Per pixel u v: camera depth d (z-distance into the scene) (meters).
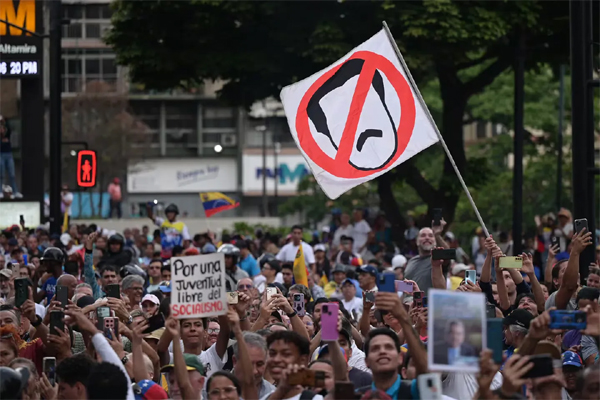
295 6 31.77
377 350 8.71
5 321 11.52
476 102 52.72
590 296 11.28
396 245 34.88
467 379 10.23
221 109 90.19
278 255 25.38
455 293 7.51
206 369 11.45
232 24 32.84
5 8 30.08
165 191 89.81
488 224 53.06
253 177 90.19
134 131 73.88
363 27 31.55
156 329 11.58
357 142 14.12
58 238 25.27
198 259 9.50
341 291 20.70
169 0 32.28
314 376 8.43
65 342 10.16
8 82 47.31
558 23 31.84
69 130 71.25
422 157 52.69
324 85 14.20
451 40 30.23
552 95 52.75
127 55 32.91
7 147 31.55
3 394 8.58
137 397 9.56
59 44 25.97
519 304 12.81
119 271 21.00
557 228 26.33
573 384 10.27
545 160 52.72
